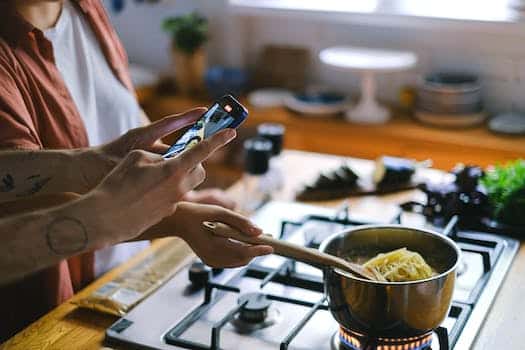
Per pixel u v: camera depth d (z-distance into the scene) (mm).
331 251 1096
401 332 956
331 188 1589
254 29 2881
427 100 2504
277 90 2844
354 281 941
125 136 1057
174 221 1089
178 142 980
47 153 1028
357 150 2516
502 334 1059
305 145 2594
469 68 2592
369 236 1128
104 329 1110
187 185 883
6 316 1258
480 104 2521
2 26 1212
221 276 1235
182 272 1260
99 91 1441
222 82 2738
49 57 1265
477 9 2592
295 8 2719
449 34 2574
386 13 2592
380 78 2715
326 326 1087
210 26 2896
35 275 1234
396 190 1605
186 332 1076
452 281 962
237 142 2684
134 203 852
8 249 832
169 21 2783
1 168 1009
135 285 1216
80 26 1408
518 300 1152
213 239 1072
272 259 1294
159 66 3086
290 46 2836
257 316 1082
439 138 2379
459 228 1405
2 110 1083
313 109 2588
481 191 1423
